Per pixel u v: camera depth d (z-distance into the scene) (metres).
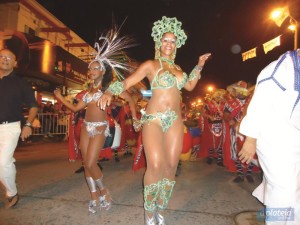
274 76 2.14
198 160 7.59
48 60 12.22
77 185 4.77
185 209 3.73
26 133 3.65
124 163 6.92
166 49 3.07
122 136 7.22
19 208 3.68
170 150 2.90
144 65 2.95
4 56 3.55
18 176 5.39
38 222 3.26
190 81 3.36
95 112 3.57
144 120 2.89
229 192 4.52
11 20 14.95
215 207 3.81
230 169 5.73
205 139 7.33
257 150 2.25
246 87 5.76
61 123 11.95
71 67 14.48
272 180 2.15
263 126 2.16
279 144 2.12
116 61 3.81
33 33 16.44
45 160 7.14
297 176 2.12
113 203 3.92
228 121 5.62
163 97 2.89
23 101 3.69
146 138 2.82
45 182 4.96
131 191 4.49
